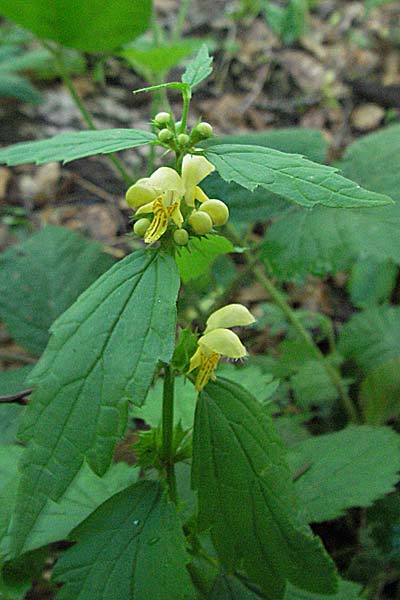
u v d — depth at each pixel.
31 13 0.37
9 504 0.24
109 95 0.70
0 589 0.25
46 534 0.26
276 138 0.39
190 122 0.66
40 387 0.18
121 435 0.17
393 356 0.42
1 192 0.59
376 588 0.33
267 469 0.21
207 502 0.21
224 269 0.49
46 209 0.58
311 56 0.77
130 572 0.20
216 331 0.21
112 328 0.18
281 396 0.41
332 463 0.30
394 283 0.53
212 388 0.21
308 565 0.21
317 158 0.39
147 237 0.19
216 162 0.18
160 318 0.18
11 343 0.49
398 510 0.33
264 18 0.82
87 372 0.18
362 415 0.41
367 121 0.69
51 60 0.68
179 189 0.19
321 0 0.89
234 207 0.37
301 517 0.21
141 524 0.21
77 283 0.42
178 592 0.20
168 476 0.23
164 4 0.84
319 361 0.42
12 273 0.41
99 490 0.28
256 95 0.72
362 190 0.17
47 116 0.65
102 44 0.39
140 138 0.19
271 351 0.50
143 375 0.17
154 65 0.43
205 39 0.75
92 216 0.57
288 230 0.37
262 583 0.22
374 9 0.86
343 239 0.35
